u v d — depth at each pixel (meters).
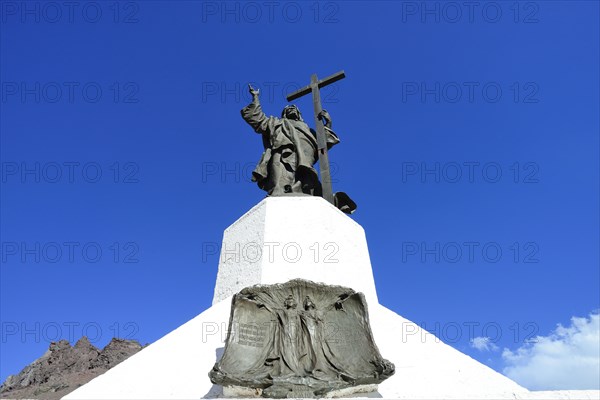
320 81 14.22
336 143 13.74
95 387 7.83
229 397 7.26
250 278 10.51
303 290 8.48
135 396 7.71
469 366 8.51
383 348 8.90
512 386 8.08
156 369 8.23
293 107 13.82
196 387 7.86
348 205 13.07
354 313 8.27
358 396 7.48
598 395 6.99
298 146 12.82
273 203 11.52
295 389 7.18
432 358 8.66
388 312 9.98
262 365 7.59
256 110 13.15
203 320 9.34
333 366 7.70
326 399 7.22
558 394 6.98
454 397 6.96
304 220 11.21
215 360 8.45
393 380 8.11
